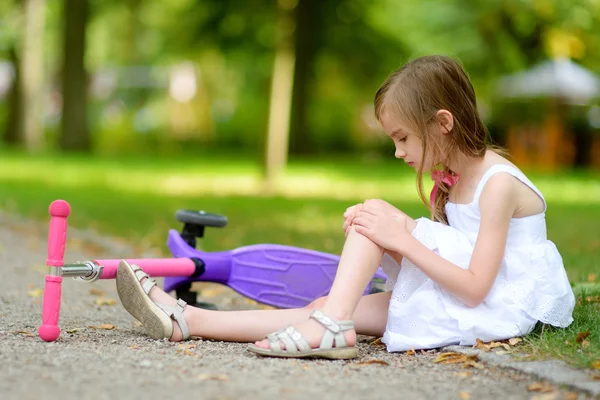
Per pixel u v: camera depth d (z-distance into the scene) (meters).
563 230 9.90
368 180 18.50
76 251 7.89
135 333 3.98
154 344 3.65
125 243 8.12
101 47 41.06
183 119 40.28
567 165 26.67
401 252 3.58
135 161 23.86
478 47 25.38
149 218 10.32
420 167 3.79
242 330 3.75
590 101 25.25
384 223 3.59
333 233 9.30
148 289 3.76
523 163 26.52
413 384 3.08
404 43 25.45
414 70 3.75
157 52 33.25
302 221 10.54
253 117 36.72
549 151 26.28
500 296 3.66
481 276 3.59
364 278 3.56
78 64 26.45
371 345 3.86
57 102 37.09
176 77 40.62
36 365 3.13
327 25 25.33
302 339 3.43
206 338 3.81
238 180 17.80
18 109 27.39
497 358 3.39
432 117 3.71
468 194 3.79
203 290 5.80
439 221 3.92
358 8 24.81
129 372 3.07
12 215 10.46
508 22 24.88
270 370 3.21
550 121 26.05
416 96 3.70
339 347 3.46
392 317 3.73
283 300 4.59
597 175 23.30
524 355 3.45
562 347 3.49
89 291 5.50
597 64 26.34
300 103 26.45
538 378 3.14
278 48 15.54
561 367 3.23
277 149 15.84
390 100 3.77
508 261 3.71
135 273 3.74
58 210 3.62
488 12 24.34
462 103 3.72
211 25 24.52
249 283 4.54
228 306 5.23
